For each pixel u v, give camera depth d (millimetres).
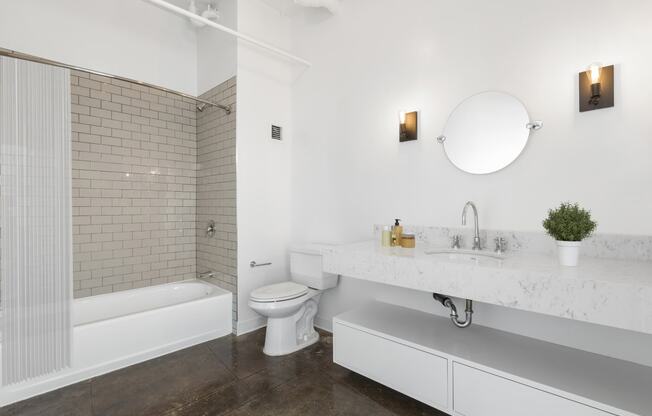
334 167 2725
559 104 1624
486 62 1880
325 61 2779
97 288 2676
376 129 2430
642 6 1405
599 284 1077
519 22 1752
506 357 1484
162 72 3041
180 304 2434
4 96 1673
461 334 1762
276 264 2994
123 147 2809
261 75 2865
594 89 1482
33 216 1735
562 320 1610
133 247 2863
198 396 1812
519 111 1747
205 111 3088
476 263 1414
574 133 1582
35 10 2400
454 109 2000
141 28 2930
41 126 1770
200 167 3186
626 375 1322
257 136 2842
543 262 1446
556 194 1643
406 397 1805
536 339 1687
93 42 2666
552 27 1644
